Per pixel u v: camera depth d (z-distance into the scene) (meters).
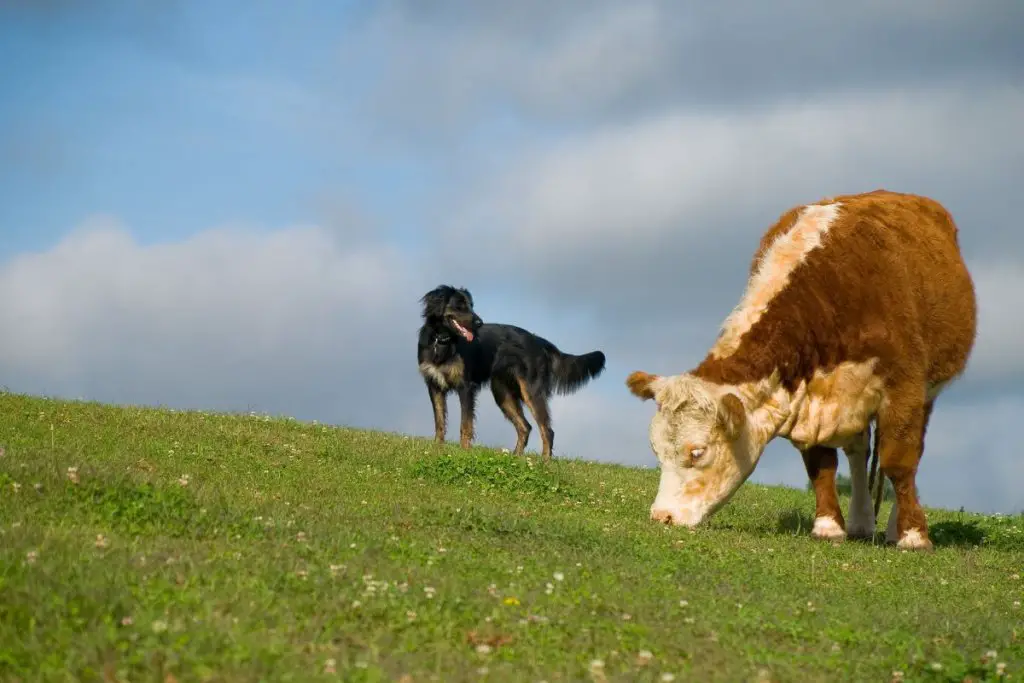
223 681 4.95
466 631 6.28
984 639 8.18
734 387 12.22
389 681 5.19
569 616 6.85
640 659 6.03
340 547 8.57
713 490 12.26
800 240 12.81
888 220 13.35
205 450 15.66
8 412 17.28
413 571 7.81
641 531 11.59
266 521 9.49
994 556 13.20
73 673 4.99
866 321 12.45
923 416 13.45
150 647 5.26
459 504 12.98
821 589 9.60
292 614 6.12
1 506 9.00
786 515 16.05
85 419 17.48
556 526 11.34
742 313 12.53
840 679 6.30
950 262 13.72
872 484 13.34
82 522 8.79
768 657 6.41
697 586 8.77
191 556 7.39
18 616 5.65
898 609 9.12
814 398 12.51
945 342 13.45
